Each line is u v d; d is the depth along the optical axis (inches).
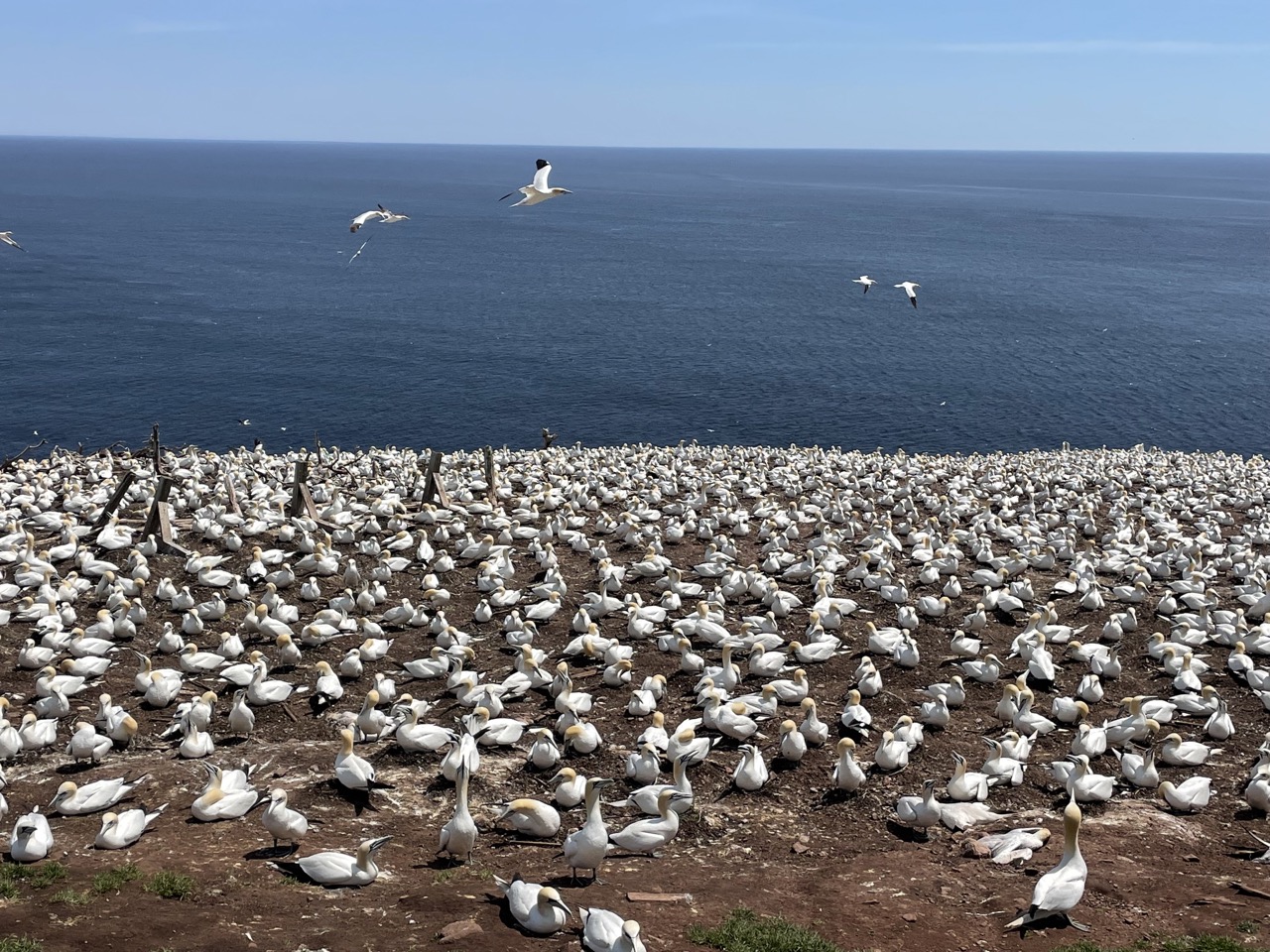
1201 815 792.3
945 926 624.4
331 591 1346.0
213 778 766.5
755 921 609.9
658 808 740.0
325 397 3949.3
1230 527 1867.6
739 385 4247.0
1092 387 4256.9
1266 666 1123.3
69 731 920.9
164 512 1454.2
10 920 584.1
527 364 4552.2
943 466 2361.0
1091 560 1494.8
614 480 2032.5
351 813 764.6
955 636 1135.0
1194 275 7677.2
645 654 1138.7
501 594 1293.1
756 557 1560.0
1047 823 766.5
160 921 592.1
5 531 1517.0
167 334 4948.3
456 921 598.5
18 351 4475.9
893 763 847.7
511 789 813.9
